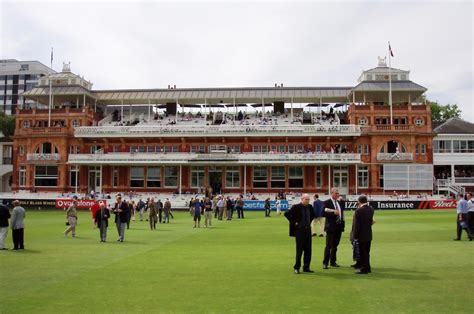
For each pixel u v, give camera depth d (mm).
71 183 70750
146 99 75125
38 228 33031
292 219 14891
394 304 10992
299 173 68562
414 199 57312
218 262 17141
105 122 75375
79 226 35000
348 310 10516
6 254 19453
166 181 70125
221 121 74750
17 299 11703
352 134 66625
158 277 14305
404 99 74625
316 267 15984
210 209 34844
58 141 70562
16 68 142000
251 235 27766
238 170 69125
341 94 74000
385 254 18750
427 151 67250
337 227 15836
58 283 13492
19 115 73312
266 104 79938
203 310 10609
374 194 65812
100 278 14188
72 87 74500
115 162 67500
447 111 98500
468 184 69688
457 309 10547
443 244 22078
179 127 68875
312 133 67312
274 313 10344
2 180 86188
